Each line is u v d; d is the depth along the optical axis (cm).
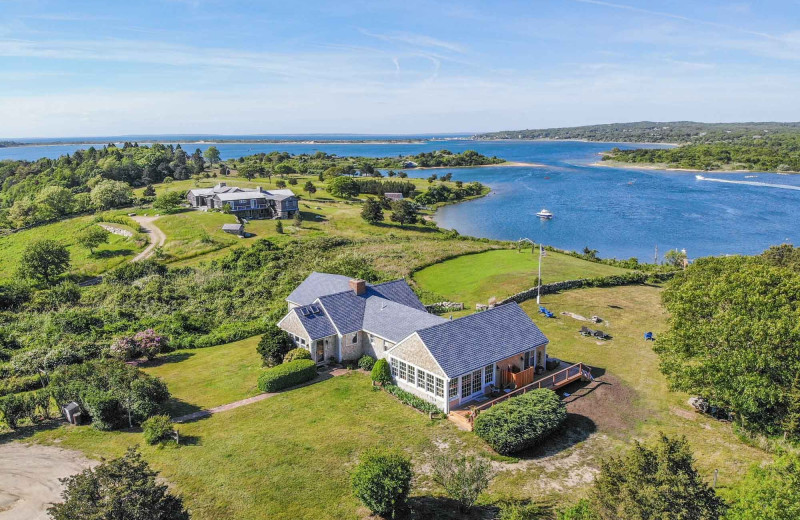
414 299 5012
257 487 2583
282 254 8438
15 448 2959
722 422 3266
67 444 3008
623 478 1920
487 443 2998
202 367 4372
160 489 1953
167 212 12781
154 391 3384
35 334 5375
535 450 2959
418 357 3562
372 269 7319
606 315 5369
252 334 5309
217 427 3219
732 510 1859
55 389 3353
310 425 3241
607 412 3412
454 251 8731
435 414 3381
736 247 10481
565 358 4297
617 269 7475
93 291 7362
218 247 9800
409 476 2391
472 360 3534
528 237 12069
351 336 4328
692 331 3198
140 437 3098
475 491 2341
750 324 2939
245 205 12888
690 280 3947
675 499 1802
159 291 6906
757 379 2786
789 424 2764
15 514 2336
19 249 10925
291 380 3859
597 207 15625
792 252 5788
